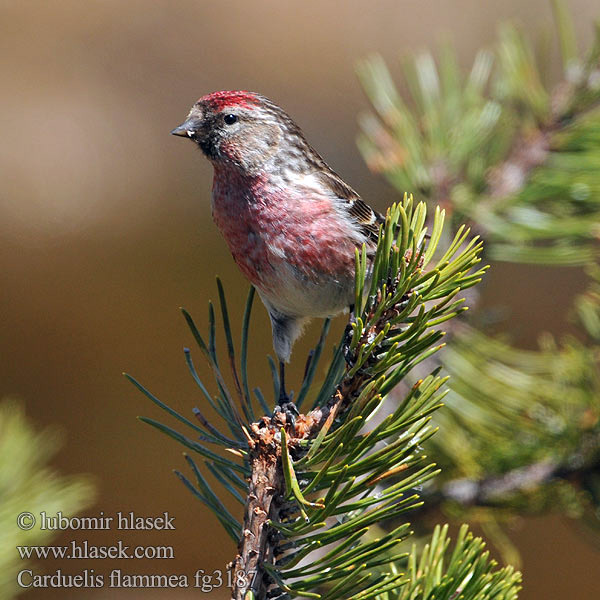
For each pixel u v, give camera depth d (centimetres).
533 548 1382
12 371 1586
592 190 690
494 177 715
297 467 436
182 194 1817
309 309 708
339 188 721
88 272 1691
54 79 2030
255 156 722
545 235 685
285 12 2330
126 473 1504
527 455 642
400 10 2311
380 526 634
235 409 480
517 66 734
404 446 434
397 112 736
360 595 399
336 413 458
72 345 1622
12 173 1797
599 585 1371
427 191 713
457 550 431
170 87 2105
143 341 1622
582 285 1506
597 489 634
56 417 1552
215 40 2238
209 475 1480
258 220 699
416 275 449
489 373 682
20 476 595
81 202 1778
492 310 733
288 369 1473
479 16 2239
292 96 2109
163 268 1700
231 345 489
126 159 1877
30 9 2180
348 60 2211
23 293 1638
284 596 445
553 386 669
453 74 748
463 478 653
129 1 2267
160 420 1558
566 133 722
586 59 732
